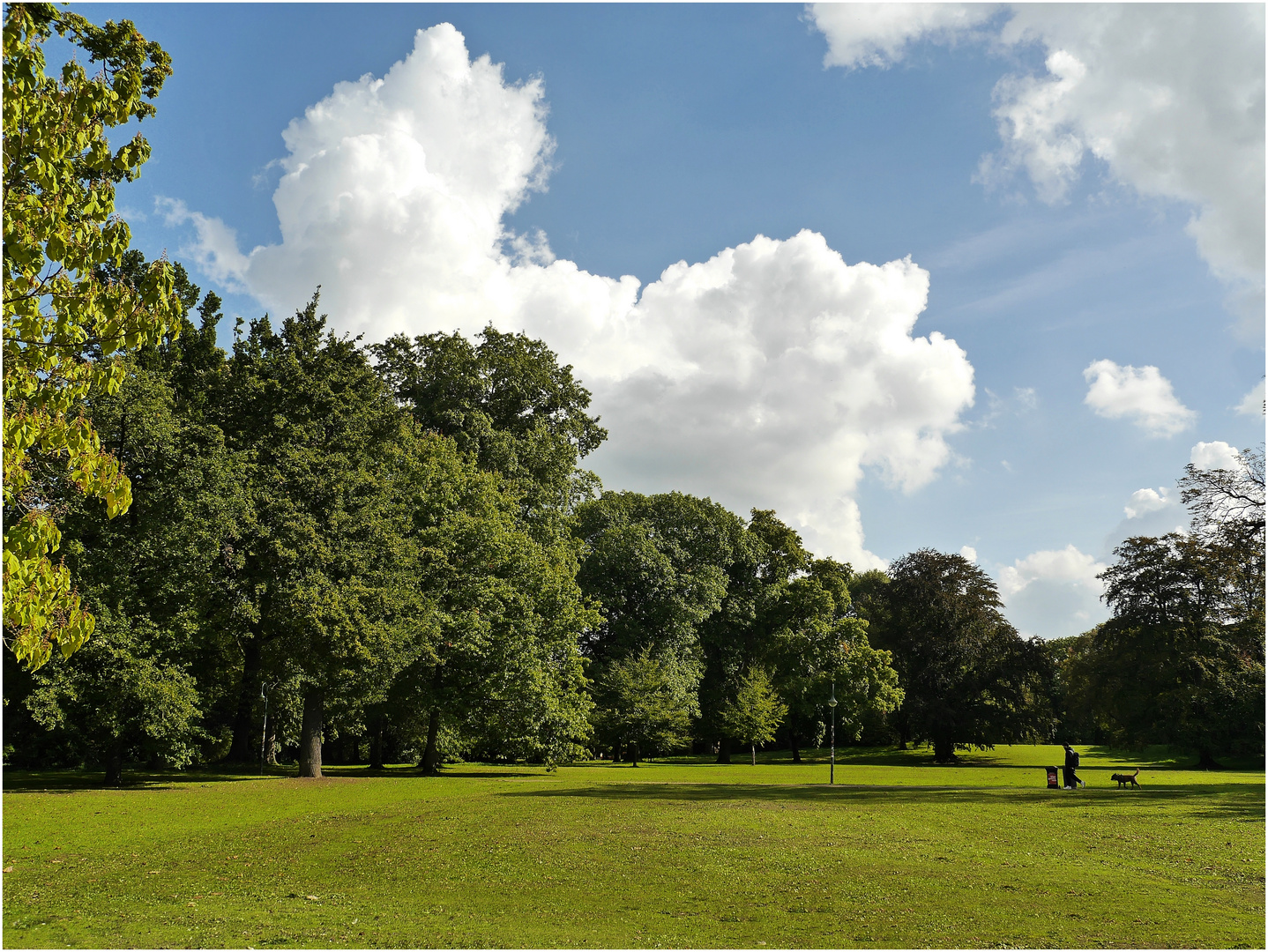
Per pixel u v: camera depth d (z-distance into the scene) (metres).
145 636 28.95
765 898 12.45
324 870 14.75
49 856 16.17
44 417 9.73
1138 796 28.70
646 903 12.15
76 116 9.61
